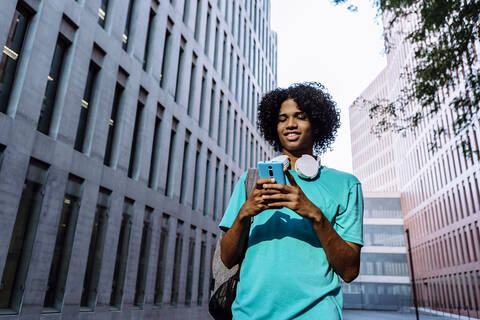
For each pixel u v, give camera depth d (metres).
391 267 55.38
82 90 9.66
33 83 8.03
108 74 10.91
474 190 33.81
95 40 10.35
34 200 7.98
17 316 7.20
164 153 14.43
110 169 10.72
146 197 12.75
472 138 33.25
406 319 32.12
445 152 40.94
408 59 52.91
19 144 7.59
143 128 12.91
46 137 8.34
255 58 32.47
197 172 18.19
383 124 10.07
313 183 1.42
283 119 1.68
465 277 36.16
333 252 1.18
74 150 9.23
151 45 14.04
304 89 1.78
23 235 7.65
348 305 53.91
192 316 16.14
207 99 19.70
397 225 58.00
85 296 9.40
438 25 8.68
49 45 8.56
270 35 39.78
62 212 8.77
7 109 7.61
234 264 1.40
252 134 29.56
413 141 53.12
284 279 1.22
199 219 17.75
